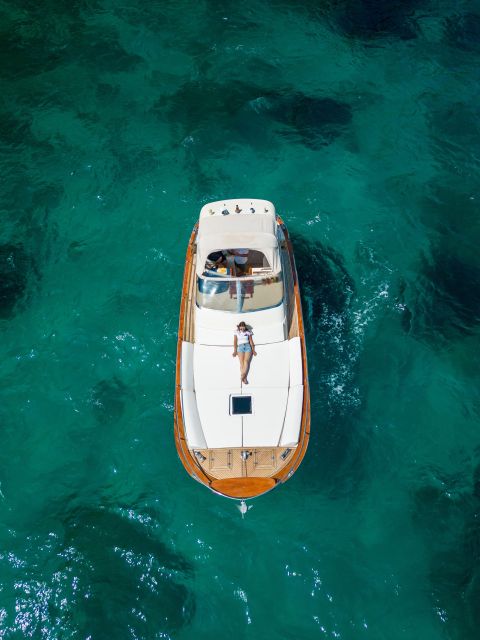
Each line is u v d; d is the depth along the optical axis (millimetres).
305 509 13984
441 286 17828
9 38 25500
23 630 12438
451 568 13148
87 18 26141
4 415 15508
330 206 19781
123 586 12961
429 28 25594
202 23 25719
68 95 23406
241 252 14586
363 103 22891
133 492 14266
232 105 22781
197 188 20328
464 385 15883
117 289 17969
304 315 17078
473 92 23266
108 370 16297
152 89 23438
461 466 14555
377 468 14555
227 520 13852
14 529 13680
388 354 16422
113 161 21219
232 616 12664
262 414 13633
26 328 17203
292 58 24422
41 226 19594
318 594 12891
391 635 12391
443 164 21031
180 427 13602
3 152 21625
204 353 14406
